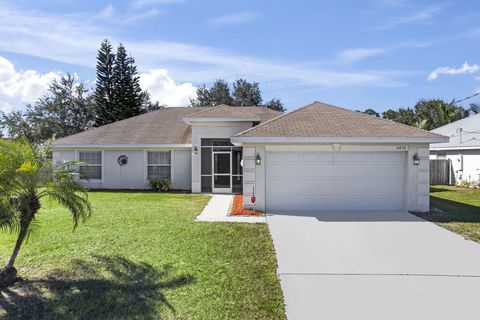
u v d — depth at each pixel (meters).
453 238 9.73
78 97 45.22
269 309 5.59
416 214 13.02
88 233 9.88
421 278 6.89
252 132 13.73
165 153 21.55
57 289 6.28
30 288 6.32
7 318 5.34
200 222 11.52
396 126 14.28
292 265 7.55
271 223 11.45
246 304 5.75
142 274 6.92
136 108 45.81
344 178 13.81
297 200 13.84
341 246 8.95
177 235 9.75
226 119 19.36
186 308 5.60
